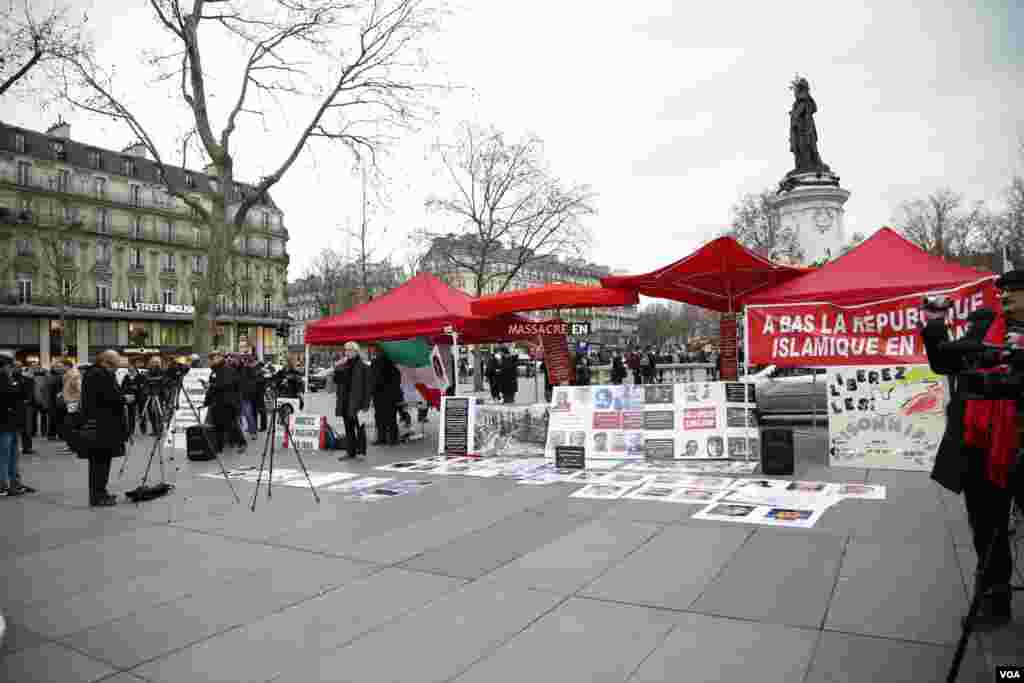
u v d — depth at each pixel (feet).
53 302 182.50
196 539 20.20
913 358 28.66
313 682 10.97
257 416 55.16
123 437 26.32
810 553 16.40
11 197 178.60
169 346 212.64
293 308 353.51
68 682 11.28
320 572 16.60
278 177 61.16
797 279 32.71
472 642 12.26
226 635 13.03
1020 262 123.85
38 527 22.29
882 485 24.23
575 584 15.02
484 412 36.19
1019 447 11.09
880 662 10.84
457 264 110.22
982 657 10.73
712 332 255.09
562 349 42.14
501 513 21.88
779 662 10.99
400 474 30.25
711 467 29.01
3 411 28.04
